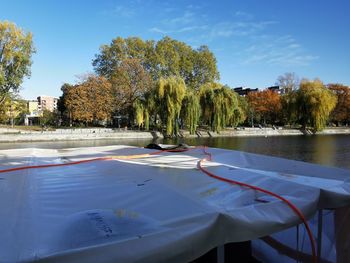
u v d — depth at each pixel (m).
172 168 3.09
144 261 1.33
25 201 1.93
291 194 2.11
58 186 2.35
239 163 3.60
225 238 1.62
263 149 29.98
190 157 3.93
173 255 1.42
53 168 3.18
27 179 2.60
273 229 1.73
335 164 21.17
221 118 39.88
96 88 44.56
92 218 1.59
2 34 35.88
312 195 2.08
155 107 40.44
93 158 3.83
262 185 2.31
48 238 1.37
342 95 60.34
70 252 1.22
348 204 2.17
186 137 42.12
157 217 1.61
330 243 2.34
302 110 48.31
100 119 47.91
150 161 3.57
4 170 2.98
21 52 36.84
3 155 4.20
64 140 37.75
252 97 61.88
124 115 49.62
